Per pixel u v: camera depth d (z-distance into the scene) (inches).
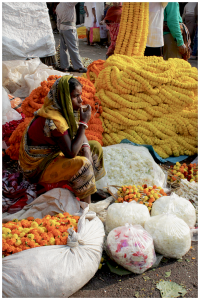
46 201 106.0
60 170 104.0
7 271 72.5
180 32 209.5
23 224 92.0
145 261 85.4
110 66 168.7
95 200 121.0
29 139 102.0
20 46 255.1
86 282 81.6
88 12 442.9
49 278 73.7
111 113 157.2
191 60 378.0
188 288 82.7
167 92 153.6
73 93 94.6
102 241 89.5
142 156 129.7
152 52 216.5
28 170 109.0
